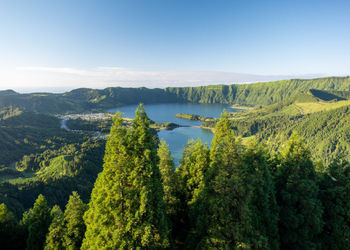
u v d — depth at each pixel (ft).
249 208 70.28
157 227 67.77
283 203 87.45
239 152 76.07
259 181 74.84
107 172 67.26
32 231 101.45
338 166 95.55
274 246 73.51
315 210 81.66
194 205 92.99
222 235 68.85
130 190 65.21
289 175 87.86
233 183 69.72
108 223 65.16
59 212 111.04
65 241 89.66
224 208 70.59
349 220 87.51
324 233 91.76
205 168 105.40
